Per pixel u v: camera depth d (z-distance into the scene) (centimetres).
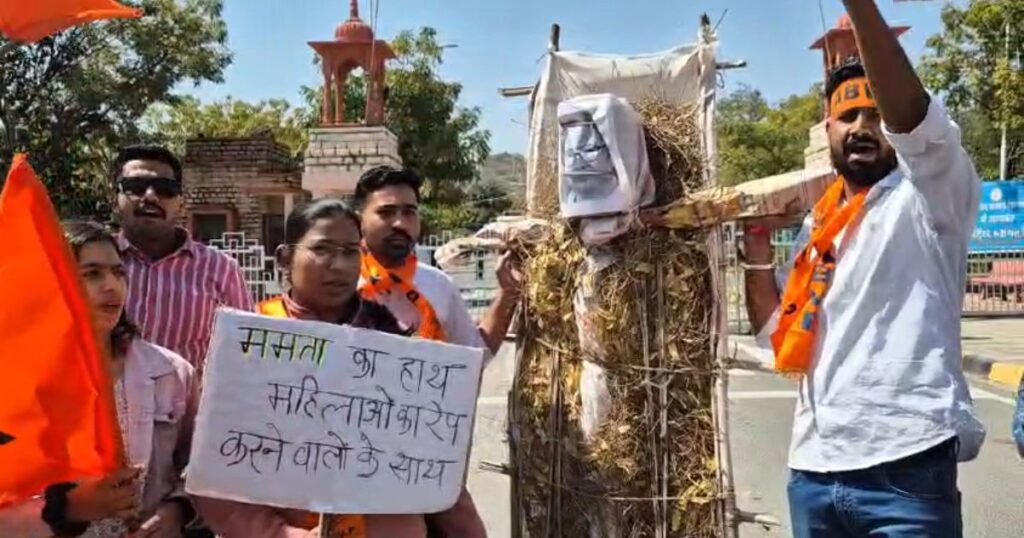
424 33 2728
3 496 238
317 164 1684
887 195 264
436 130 2714
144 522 275
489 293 739
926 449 252
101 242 275
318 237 279
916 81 238
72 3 236
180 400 297
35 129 2108
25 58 2050
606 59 346
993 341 1298
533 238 348
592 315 321
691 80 333
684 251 316
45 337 236
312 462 263
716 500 314
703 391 318
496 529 551
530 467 342
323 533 262
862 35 234
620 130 307
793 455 279
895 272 259
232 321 262
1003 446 723
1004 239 1731
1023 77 1752
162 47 2145
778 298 309
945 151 244
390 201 349
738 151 3544
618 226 310
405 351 271
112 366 276
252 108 3581
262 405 262
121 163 366
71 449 241
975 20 1838
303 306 287
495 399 911
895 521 256
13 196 231
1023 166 2717
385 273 350
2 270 232
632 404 319
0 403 235
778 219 310
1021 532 527
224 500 272
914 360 255
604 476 320
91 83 2067
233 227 2639
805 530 277
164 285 361
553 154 351
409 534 276
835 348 265
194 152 2638
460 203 2742
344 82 1755
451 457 273
